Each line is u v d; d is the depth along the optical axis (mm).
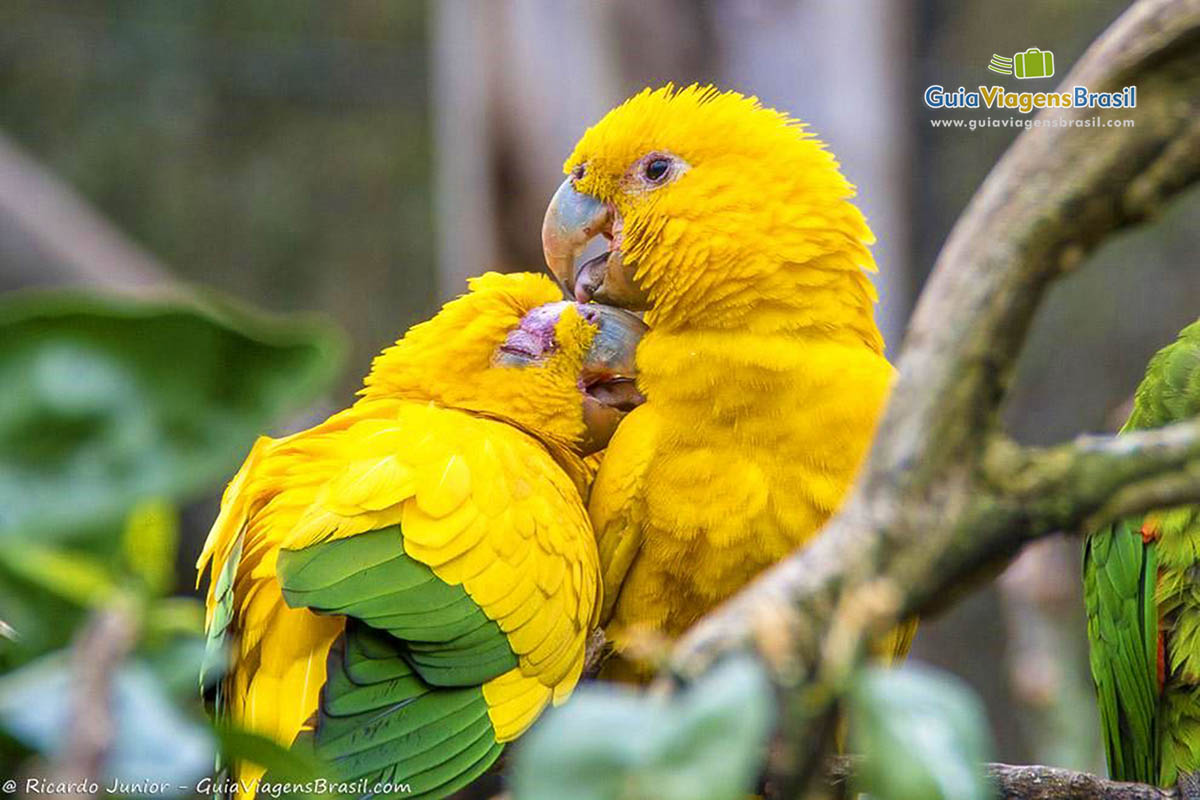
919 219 22203
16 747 2920
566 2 16172
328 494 7324
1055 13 22891
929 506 3428
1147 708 9227
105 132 26156
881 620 3162
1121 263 23172
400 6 27250
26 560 3014
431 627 7105
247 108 26844
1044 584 12508
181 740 2859
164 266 26219
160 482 2941
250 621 7328
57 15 26484
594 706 2984
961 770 2943
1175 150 3545
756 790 5582
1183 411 8859
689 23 16344
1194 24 3514
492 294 8625
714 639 3213
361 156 27047
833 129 16641
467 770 7055
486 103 16391
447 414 7984
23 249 18359
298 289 26609
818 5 16531
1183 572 8727
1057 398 23188
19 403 2928
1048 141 3578
